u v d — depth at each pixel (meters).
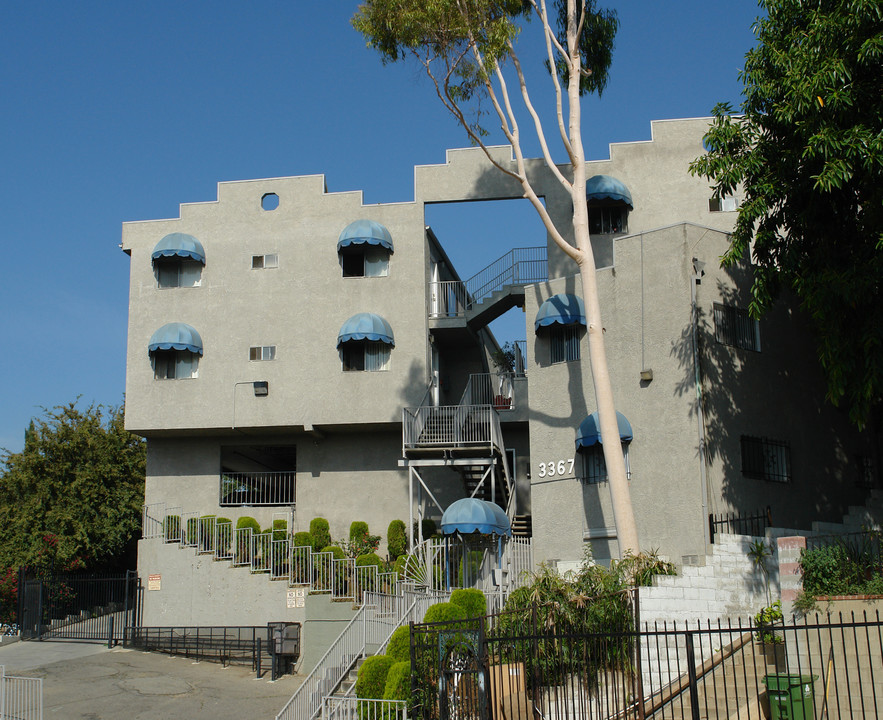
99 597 33.88
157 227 36.91
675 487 23.47
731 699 16.16
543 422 27.55
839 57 19.41
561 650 17.42
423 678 16.58
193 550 30.36
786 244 21.56
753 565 20.62
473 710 15.45
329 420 34.44
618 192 33.62
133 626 30.08
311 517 35.12
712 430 23.45
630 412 24.89
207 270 36.28
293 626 25.88
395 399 34.31
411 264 35.41
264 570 29.28
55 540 38.16
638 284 25.38
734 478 23.55
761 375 24.94
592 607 18.34
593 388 26.53
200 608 29.73
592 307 23.97
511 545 25.66
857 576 17.47
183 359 35.59
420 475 34.75
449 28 25.64
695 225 24.77
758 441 24.38
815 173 20.30
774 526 23.48
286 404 34.75
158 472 36.19
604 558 25.17
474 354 39.47
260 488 36.25
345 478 35.38
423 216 35.72
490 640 14.27
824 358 20.20
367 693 18.52
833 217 21.02
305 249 35.97
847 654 15.95
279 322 35.50
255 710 21.80
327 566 27.62
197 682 24.58
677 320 24.28
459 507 25.20
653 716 14.14
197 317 35.94
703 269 24.50
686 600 19.45
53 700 22.53
